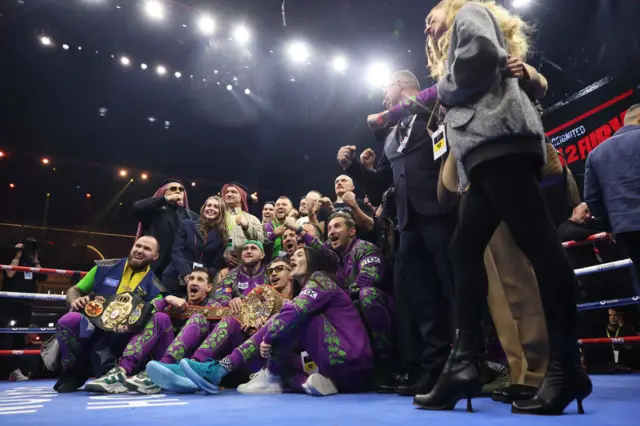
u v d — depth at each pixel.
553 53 8.59
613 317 4.78
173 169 16.94
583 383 1.49
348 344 2.66
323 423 1.59
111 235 14.03
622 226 2.77
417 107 1.98
